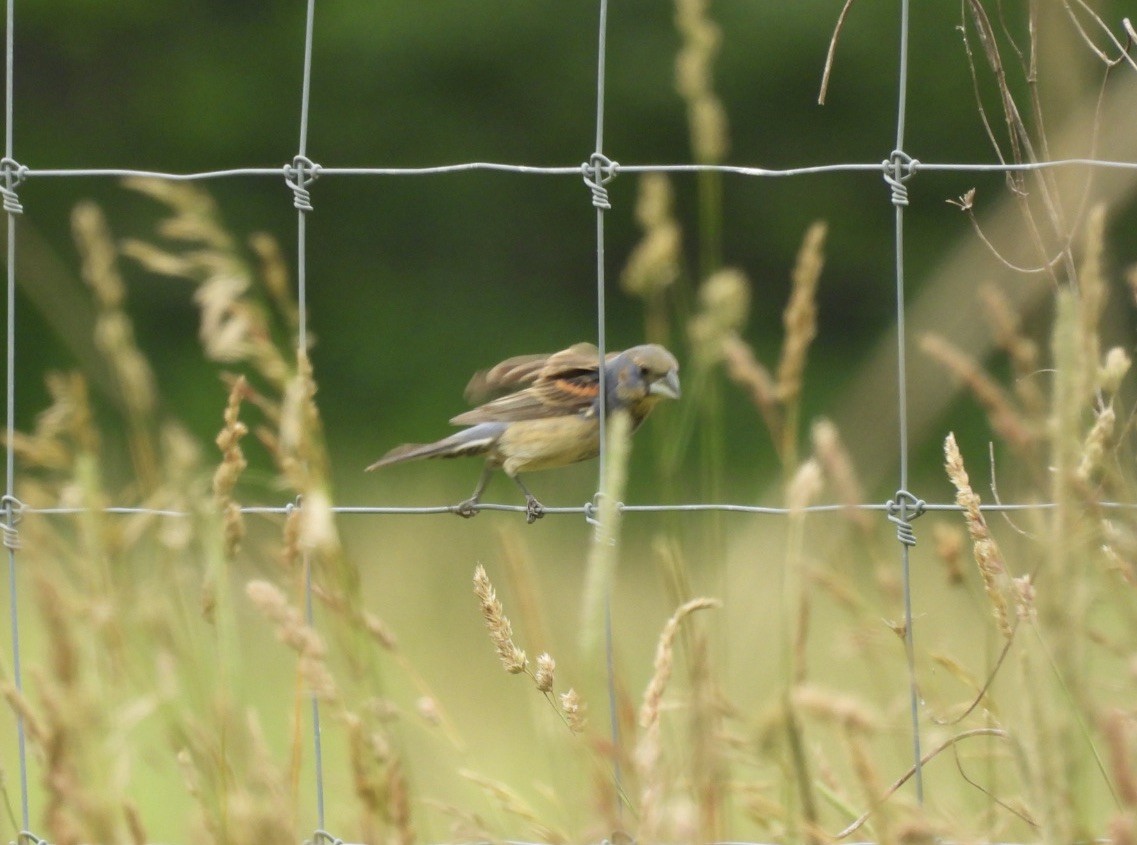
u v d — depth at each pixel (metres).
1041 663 5.12
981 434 27.77
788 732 5.34
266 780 5.62
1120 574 5.70
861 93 33.97
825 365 33.41
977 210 33.53
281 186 35.53
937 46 33.53
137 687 6.09
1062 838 4.87
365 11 35.34
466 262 35.53
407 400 34.19
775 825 6.01
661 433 7.08
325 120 35.59
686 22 7.06
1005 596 6.06
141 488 6.91
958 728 6.80
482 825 6.18
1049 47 7.42
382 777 5.51
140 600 6.11
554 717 6.34
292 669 10.20
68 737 5.61
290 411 6.06
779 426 8.80
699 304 7.10
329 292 35.00
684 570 6.11
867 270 34.03
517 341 34.88
